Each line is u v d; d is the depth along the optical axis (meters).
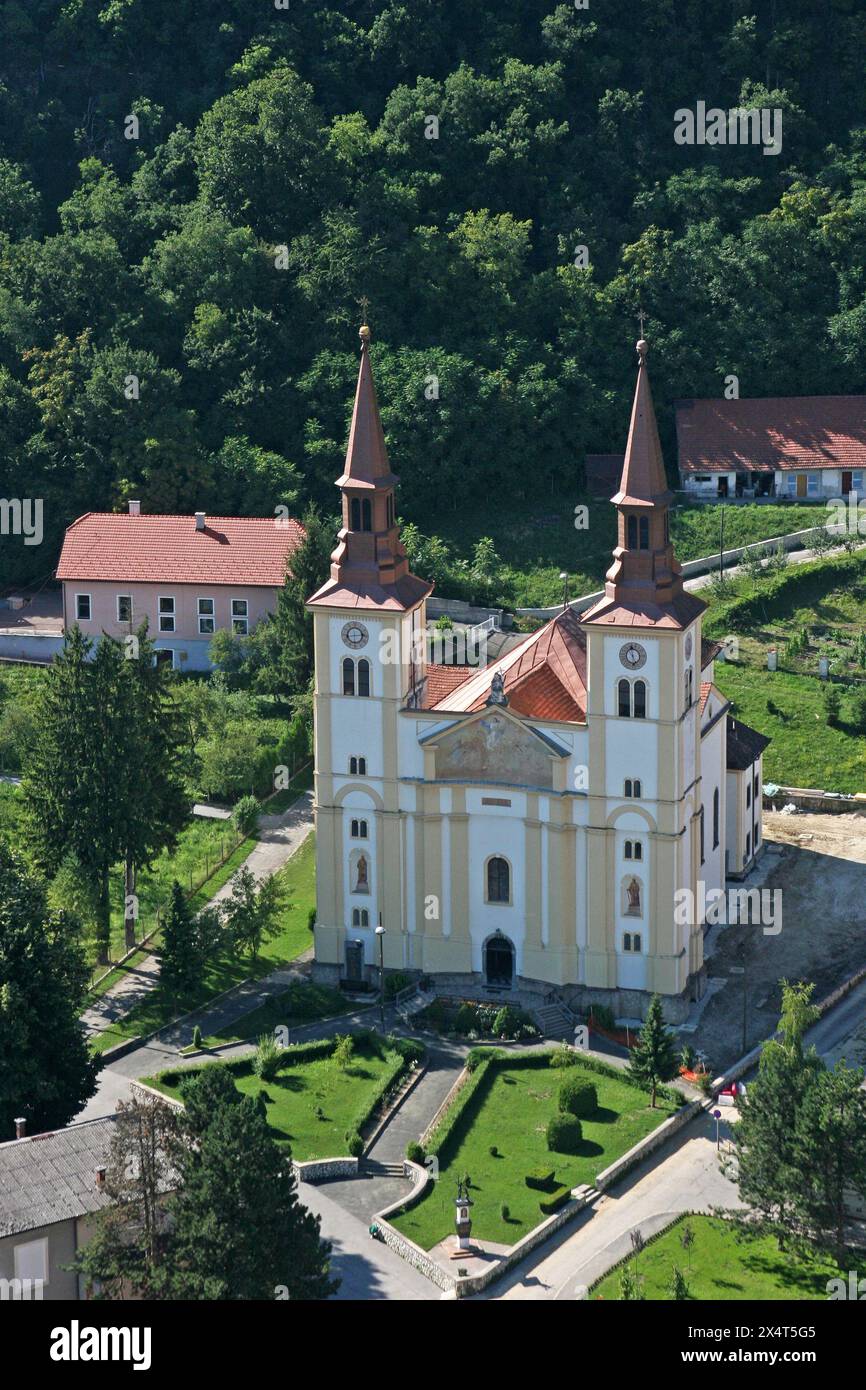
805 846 182.62
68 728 163.75
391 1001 160.25
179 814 169.62
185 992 161.25
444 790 158.00
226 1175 117.94
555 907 157.62
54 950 141.12
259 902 164.75
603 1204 137.25
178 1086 149.50
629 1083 149.00
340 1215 136.38
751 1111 131.38
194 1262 117.25
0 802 184.00
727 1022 157.38
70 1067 140.50
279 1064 151.38
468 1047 154.62
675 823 153.88
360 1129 144.25
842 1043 154.50
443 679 167.75
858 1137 127.56
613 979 157.62
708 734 164.38
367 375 155.88
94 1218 120.56
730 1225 132.75
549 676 158.62
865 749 194.62
